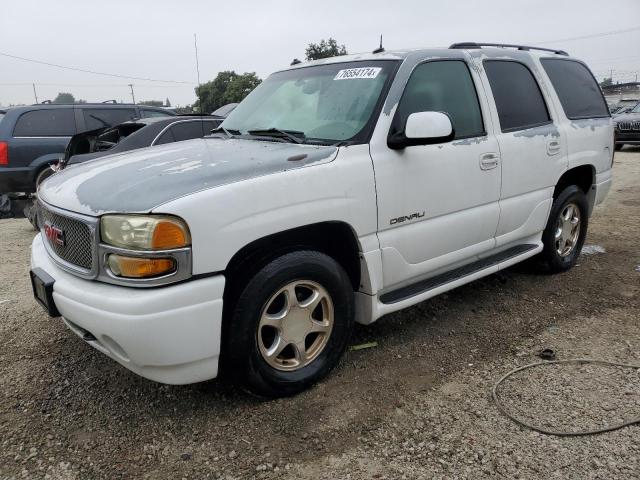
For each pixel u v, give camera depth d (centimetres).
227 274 274
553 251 475
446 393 302
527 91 434
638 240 609
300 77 396
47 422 284
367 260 315
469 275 381
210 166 286
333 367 320
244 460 252
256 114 393
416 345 361
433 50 371
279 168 282
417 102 346
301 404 294
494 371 324
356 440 263
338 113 340
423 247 347
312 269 291
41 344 372
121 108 948
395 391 305
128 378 326
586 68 520
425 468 243
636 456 245
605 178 512
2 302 452
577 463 241
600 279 481
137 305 241
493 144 385
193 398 303
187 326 250
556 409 282
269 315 287
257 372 284
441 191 350
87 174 312
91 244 259
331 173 295
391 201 322
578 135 469
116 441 268
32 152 861
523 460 245
